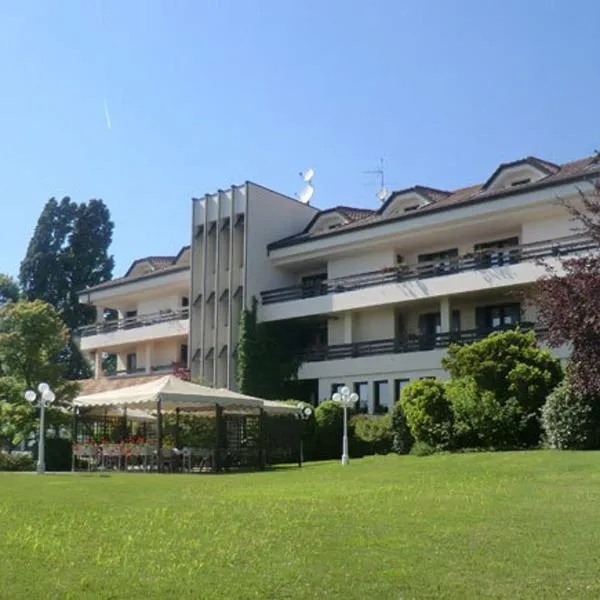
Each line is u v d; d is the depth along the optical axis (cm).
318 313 3941
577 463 1894
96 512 1238
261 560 812
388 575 739
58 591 687
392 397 3609
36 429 3291
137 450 2811
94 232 6562
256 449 2839
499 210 3319
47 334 3406
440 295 3494
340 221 4250
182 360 4944
